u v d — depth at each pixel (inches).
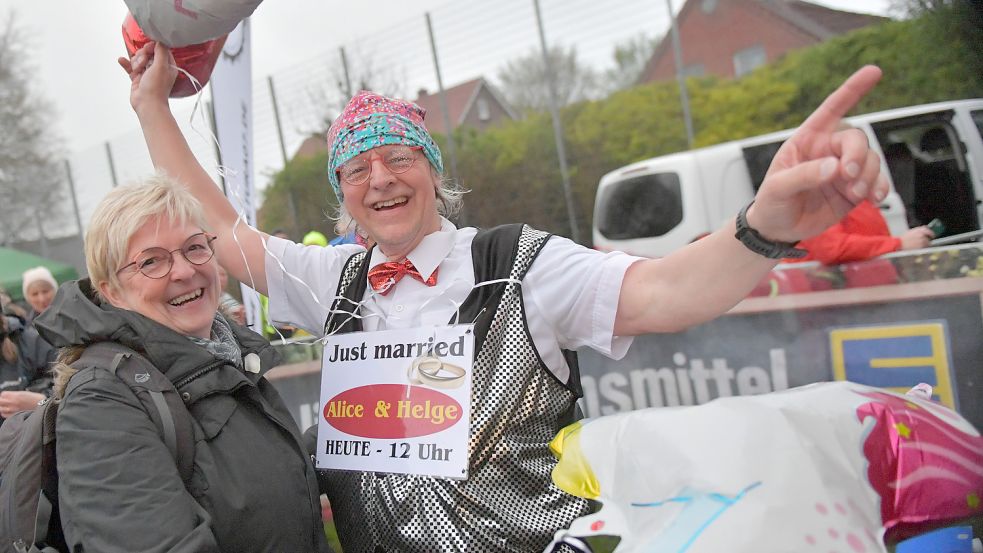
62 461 57.3
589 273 61.5
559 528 60.5
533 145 557.6
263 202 570.3
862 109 422.6
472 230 69.9
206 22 71.8
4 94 775.7
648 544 48.4
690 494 49.0
